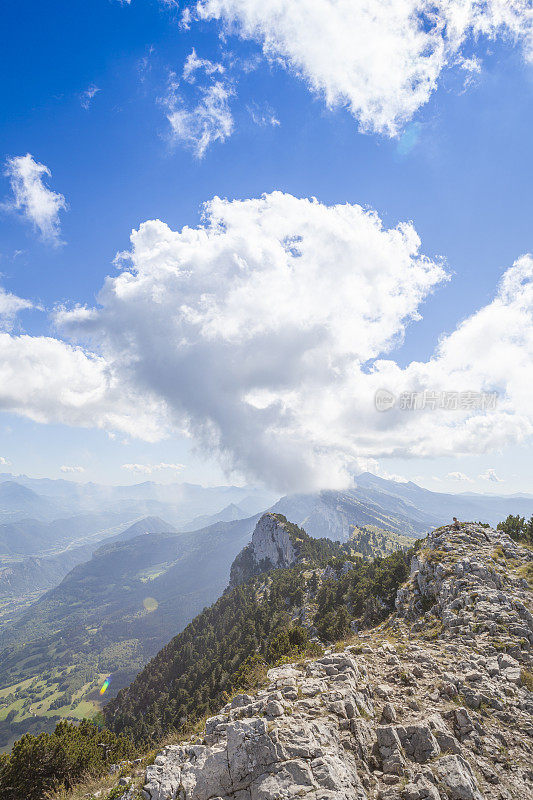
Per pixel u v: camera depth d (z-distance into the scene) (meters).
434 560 46.31
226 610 191.38
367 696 16.95
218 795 11.66
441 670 20.41
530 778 13.23
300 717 14.34
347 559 159.75
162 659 182.12
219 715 15.91
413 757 13.44
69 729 28.41
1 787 23.06
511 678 19.86
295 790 10.80
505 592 34.34
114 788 13.94
